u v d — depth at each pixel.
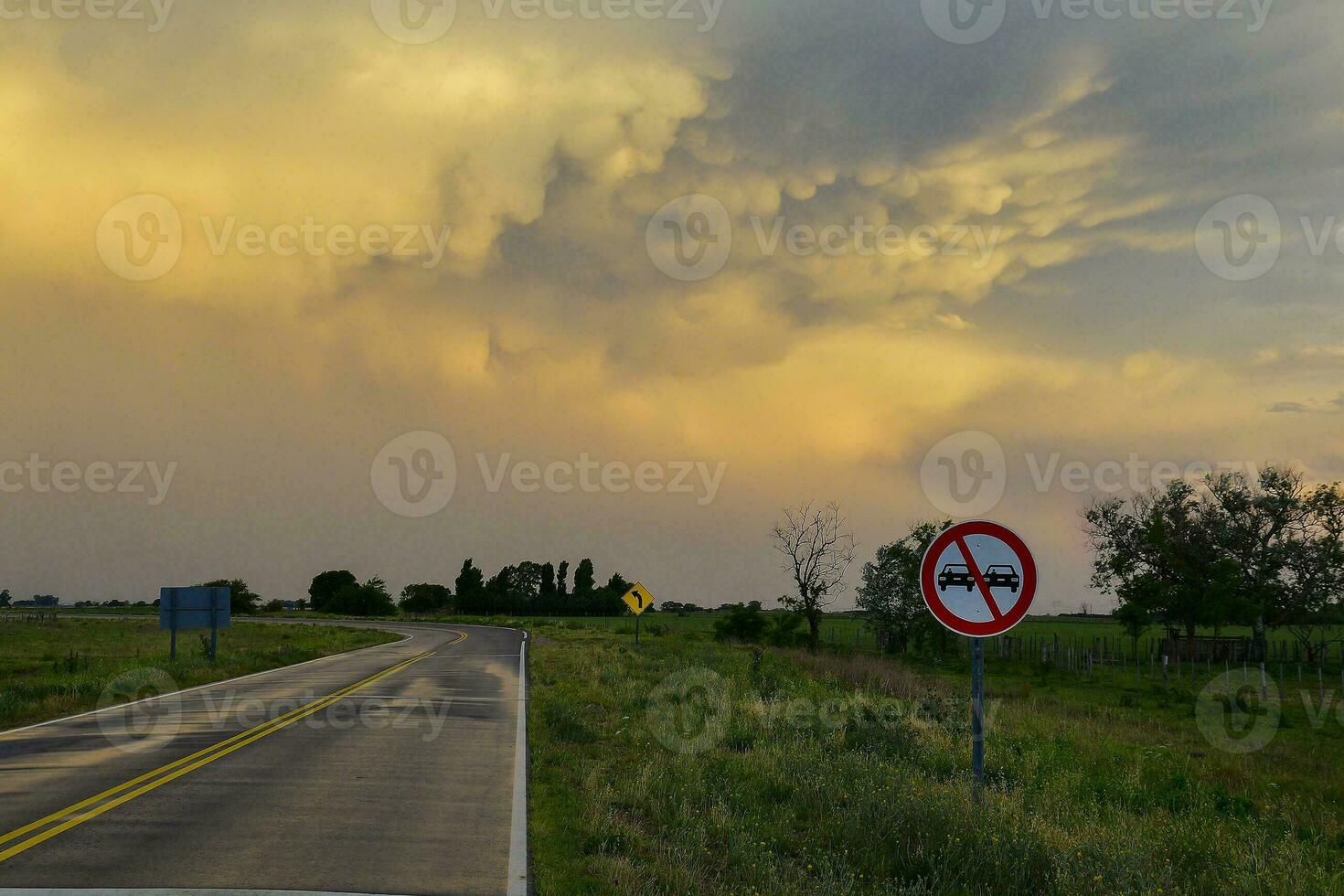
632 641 54.09
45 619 86.44
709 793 10.78
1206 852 9.30
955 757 13.61
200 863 7.59
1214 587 52.59
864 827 8.90
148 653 40.97
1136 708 29.42
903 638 51.88
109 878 7.13
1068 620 146.88
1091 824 9.77
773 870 7.65
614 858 8.03
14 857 7.73
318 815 9.48
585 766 12.52
